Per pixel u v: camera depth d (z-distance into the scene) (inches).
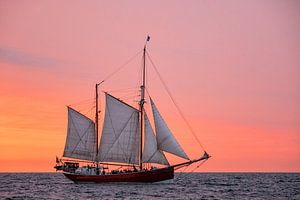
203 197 3088.1
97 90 4165.8
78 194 3189.0
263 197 3181.6
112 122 3902.6
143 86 3873.0
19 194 3294.8
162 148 3572.8
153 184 3762.3
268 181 5984.3
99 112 4160.9
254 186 4488.2
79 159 4119.1
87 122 4136.3
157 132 3582.7
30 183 5113.2
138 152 3831.2
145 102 3848.4
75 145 4101.9
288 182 5580.7
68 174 4104.3
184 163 3700.8
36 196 3105.3
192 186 4296.3
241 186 4471.0
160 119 3582.7
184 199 2915.8
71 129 4092.0
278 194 3444.9
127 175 3796.8
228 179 7037.4
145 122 3698.3
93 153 4124.0
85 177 4001.0
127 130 3870.6
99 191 3380.9
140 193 3228.3
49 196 3090.6
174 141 3543.3
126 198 2893.7
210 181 5925.2
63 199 2878.9
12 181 5846.5
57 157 4146.2
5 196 3127.5
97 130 4153.5
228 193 3481.8
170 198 2947.8
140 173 3754.9
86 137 4126.5
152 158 3659.0
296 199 3073.3
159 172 3710.6
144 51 3912.4
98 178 3924.7
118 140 3887.8
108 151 3914.9
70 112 4082.2
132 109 3863.2
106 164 3934.5
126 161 3860.7
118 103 3887.8
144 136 3698.3
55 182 5482.3
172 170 3710.6
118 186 3784.5
